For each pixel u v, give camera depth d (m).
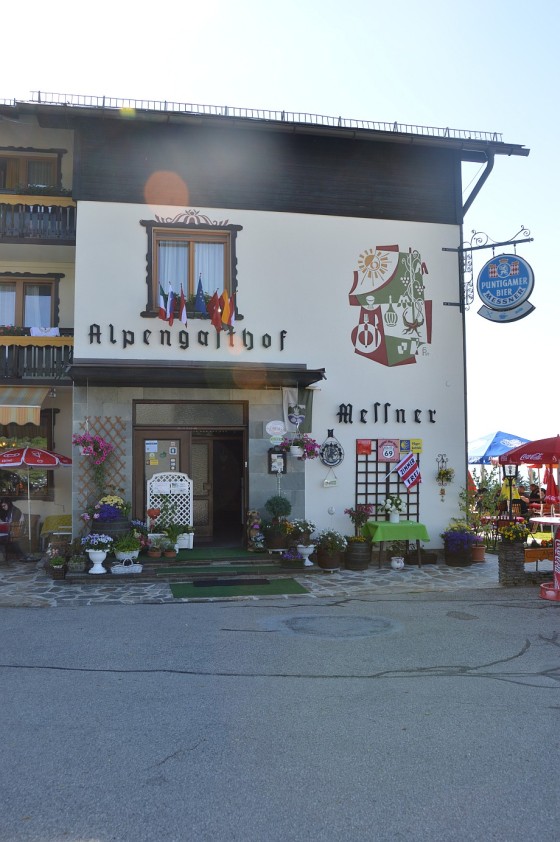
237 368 12.39
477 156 14.59
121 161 13.20
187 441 13.44
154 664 6.82
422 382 13.97
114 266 12.98
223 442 14.91
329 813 3.88
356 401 13.66
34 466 13.21
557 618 8.93
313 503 13.38
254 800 4.02
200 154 13.47
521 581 11.23
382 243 14.02
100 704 5.65
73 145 14.30
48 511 15.20
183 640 7.76
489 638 7.88
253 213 13.56
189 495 13.30
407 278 14.06
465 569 12.91
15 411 13.07
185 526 12.92
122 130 13.24
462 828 3.73
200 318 13.19
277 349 13.41
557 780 4.27
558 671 6.59
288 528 12.59
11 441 15.05
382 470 13.70
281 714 5.42
